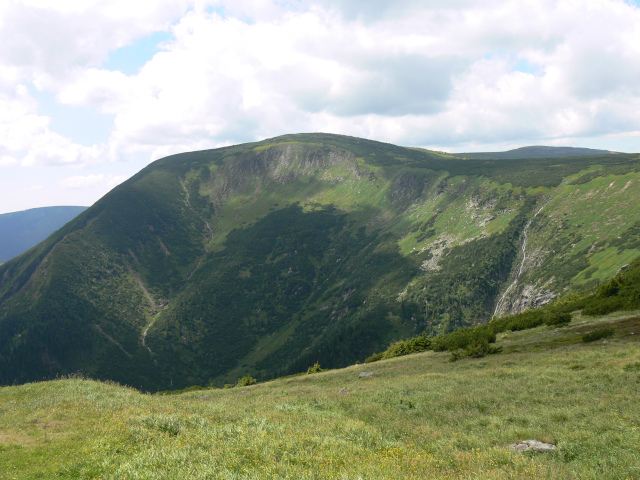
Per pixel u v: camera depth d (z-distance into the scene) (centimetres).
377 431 1380
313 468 907
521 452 1064
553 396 1617
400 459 1031
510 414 1455
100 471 980
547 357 2598
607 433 1087
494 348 3466
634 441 1004
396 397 2041
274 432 1304
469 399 1750
